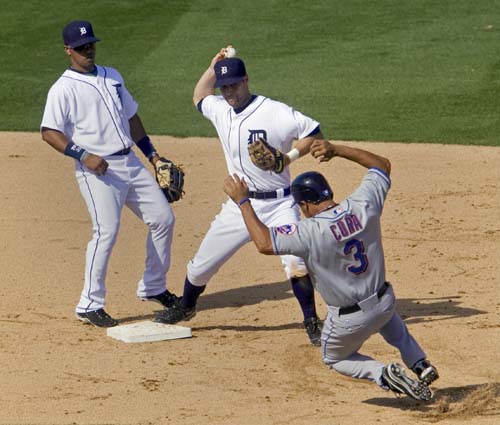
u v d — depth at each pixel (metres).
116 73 33.16
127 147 32.59
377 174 24.92
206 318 33.53
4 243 41.59
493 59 71.12
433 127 60.28
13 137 60.41
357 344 24.95
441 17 79.25
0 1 84.88
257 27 78.88
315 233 23.77
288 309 34.25
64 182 51.44
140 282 33.94
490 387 26.58
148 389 26.77
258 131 29.73
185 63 72.94
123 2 84.56
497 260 38.59
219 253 31.12
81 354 29.73
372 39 75.88
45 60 74.06
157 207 32.97
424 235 42.09
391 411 25.09
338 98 65.62
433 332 31.14
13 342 30.81
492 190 48.78
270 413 24.94
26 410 25.17
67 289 36.19
